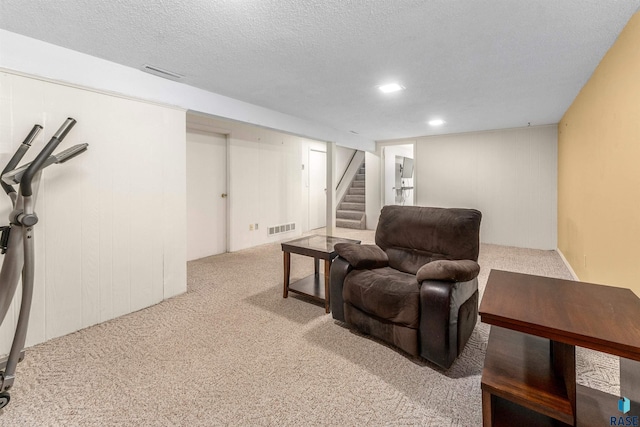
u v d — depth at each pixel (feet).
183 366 5.76
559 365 3.78
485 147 17.58
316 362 5.91
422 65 8.07
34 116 6.38
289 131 13.87
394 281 6.48
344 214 24.31
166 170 8.91
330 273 7.55
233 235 15.69
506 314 3.52
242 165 16.06
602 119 7.74
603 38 6.58
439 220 7.53
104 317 7.59
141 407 4.70
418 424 4.37
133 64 7.82
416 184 19.95
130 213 8.05
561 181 14.44
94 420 4.44
